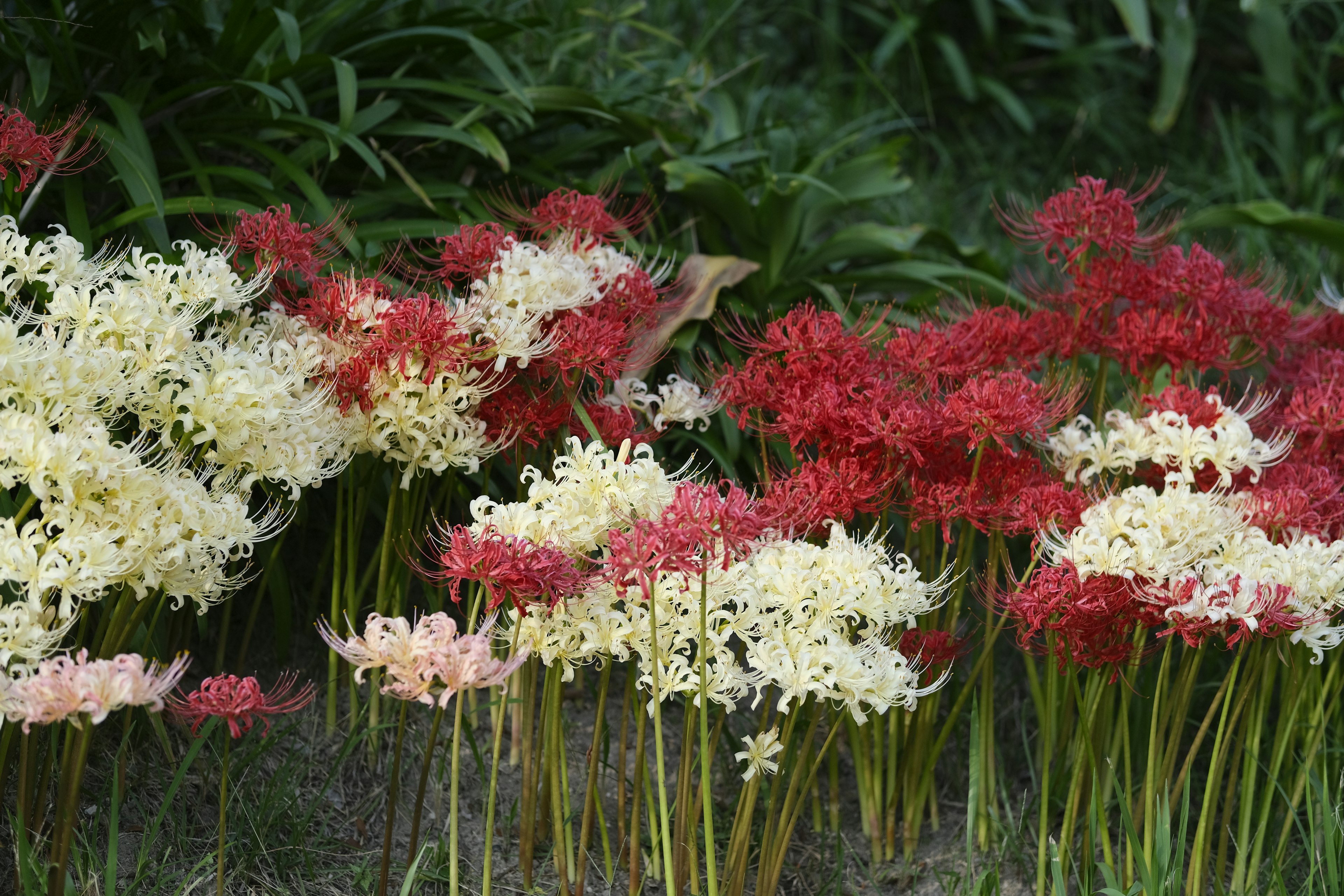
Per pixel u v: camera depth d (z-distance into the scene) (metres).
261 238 1.69
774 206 2.60
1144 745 2.06
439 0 3.13
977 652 2.30
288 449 1.50
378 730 1.86
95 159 2.21
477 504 1.51
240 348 1.64
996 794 2.00
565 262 1.78
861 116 3.73
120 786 1.60
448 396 1.64
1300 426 1.99
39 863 1.50
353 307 1.62
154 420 1.50
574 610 1.50
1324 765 1.88
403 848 1.78
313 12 2.59
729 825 1.92
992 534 1.85
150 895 1.54
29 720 1.22
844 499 1.69
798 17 4.10
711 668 1.50
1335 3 3.96
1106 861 1.72
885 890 1.90
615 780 1.93
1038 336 2.10
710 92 3.15
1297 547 1.63
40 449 1.27
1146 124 4.04
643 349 1.96
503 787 1.92
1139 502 1.66
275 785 1.71
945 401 1.82
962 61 3.91
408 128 2.43
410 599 2.16
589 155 2.89
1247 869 1.93
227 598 1.60
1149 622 1.64
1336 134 3.79
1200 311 2.05
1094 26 4.18
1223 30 4.18
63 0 2.19
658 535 1.35
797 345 1.78
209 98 2.39
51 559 1.27
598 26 3.52
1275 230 2.88
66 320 1.42
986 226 3.70
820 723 2.11
